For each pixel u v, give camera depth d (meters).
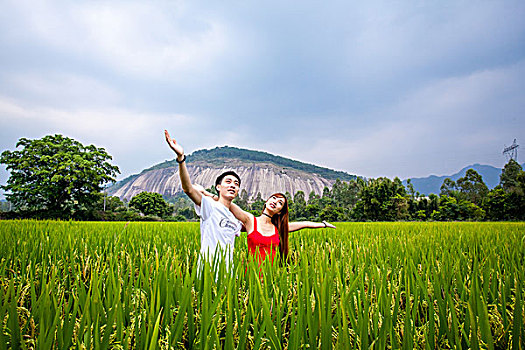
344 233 9.34
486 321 1.66
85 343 1.57
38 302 1.84
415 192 93.81
